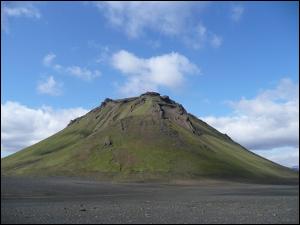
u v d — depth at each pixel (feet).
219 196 277.23
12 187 347.15
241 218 139.44
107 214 151.02
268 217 142.51
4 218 140.05
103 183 510.99
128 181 615.98
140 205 191.72
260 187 486.79
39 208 176.04
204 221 132.05
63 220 134.72
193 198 251.60
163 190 381.40
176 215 147.84
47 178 609.42
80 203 206.49
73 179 606.55
